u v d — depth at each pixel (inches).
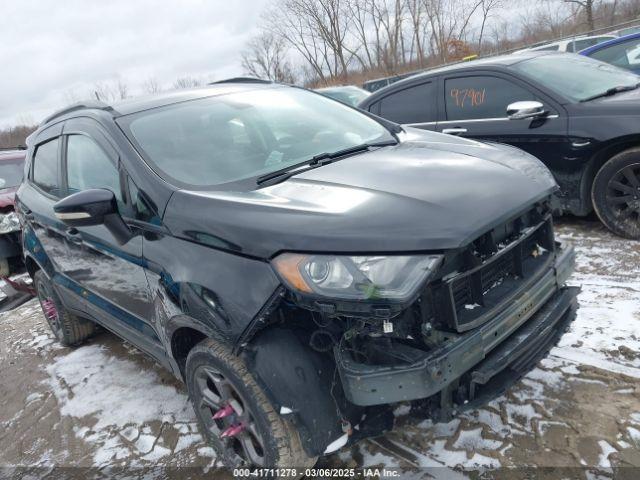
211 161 108.3
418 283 72.3
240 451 96.9
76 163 129.3
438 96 213.3
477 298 85.0
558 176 181.9
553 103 179.6
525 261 97.4
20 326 201.3
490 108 197.8
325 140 123.9
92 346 169.0
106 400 134.8
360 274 73.6
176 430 117.0
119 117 118.3
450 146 115.2
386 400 75.8
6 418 137.7
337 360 79.7
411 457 96.2
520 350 85.4
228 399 92.4
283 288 77.8
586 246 173.6
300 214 81.7
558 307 96.2
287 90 148.6
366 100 239.0
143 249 102.0
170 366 108.6
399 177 93.1
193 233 90.6
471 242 80.4
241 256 83.4
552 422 98.6
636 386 104.4
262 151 115.2
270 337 82.4
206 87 143.0
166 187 98.7
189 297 88.8
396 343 79.8
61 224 135.5
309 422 79.7
